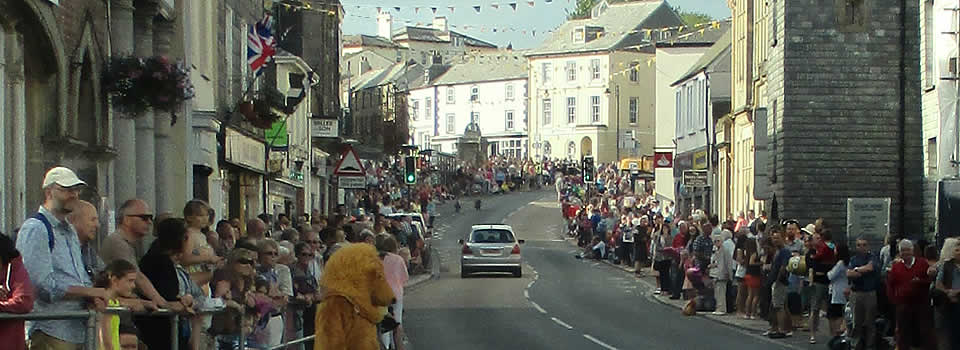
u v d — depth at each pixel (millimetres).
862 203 31016
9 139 15445
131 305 10516
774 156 42906
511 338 23922
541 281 42344
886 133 41312
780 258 23984
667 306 32344
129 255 11508
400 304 19047
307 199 47438
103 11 18922
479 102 140875
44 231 10133
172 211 23188
